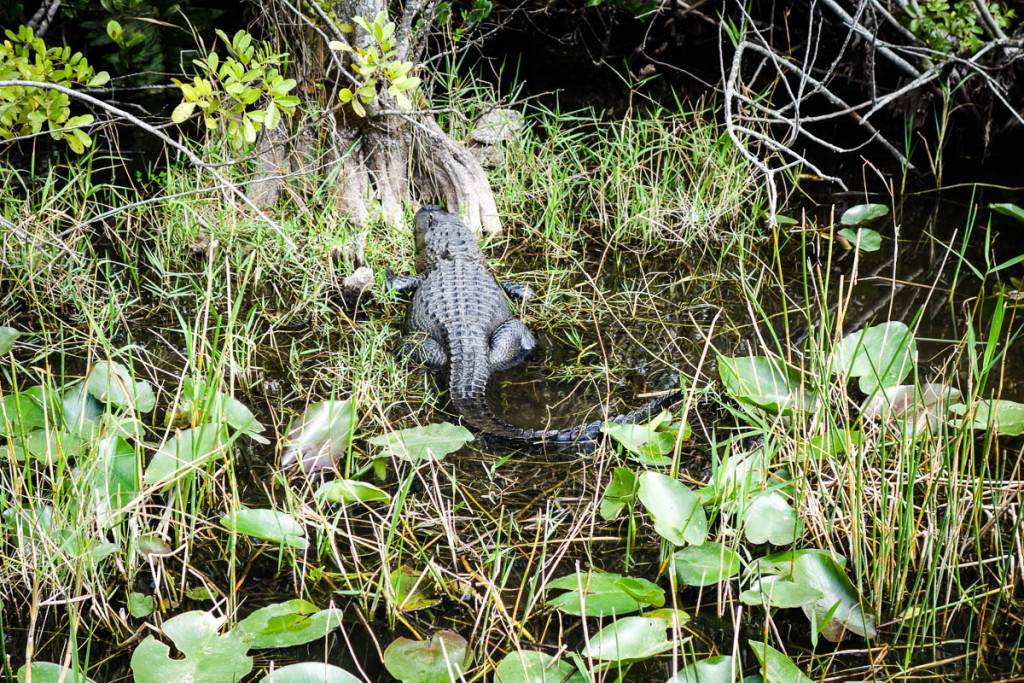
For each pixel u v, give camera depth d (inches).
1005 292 226.1
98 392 161.9
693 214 253.6
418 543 149.6
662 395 189.5
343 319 212.2
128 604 135.6
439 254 227.6
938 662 129.3
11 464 144.6
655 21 364.2
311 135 250.8
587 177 274.7
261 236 228.4
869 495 156.8
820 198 277.3
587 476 166.6
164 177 257.8
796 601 129.4
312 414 169.0
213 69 163.2
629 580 132.8
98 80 171.5
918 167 299.9
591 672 117.9
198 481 157.3
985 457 149.6
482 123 289.0
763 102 339.3
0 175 255.8
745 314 219.6
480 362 194.9
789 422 172.4
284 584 141.6
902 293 228.5
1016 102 297.1
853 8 311.9
